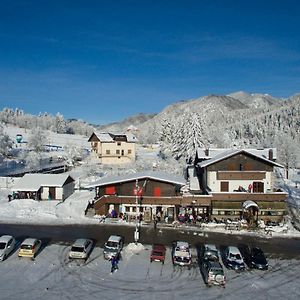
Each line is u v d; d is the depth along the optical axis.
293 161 104.50
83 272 34.75
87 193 68.44
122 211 55.22
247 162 56.81
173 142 103.25
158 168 94.06
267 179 56.66
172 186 55.56
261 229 49.72
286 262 38.88
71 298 29.55
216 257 37.09
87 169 94.06
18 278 33.12
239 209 54.06
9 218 52.75
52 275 33.94
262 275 35.31
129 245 41.78
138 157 120.94
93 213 55.84
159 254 38.03
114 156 112.31
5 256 37.62
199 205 54.44
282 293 31.41
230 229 49.94
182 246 38.94
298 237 47.72
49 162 107.69
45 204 59.06
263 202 53.91
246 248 43.03
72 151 115.62
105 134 116.69
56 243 42.88
